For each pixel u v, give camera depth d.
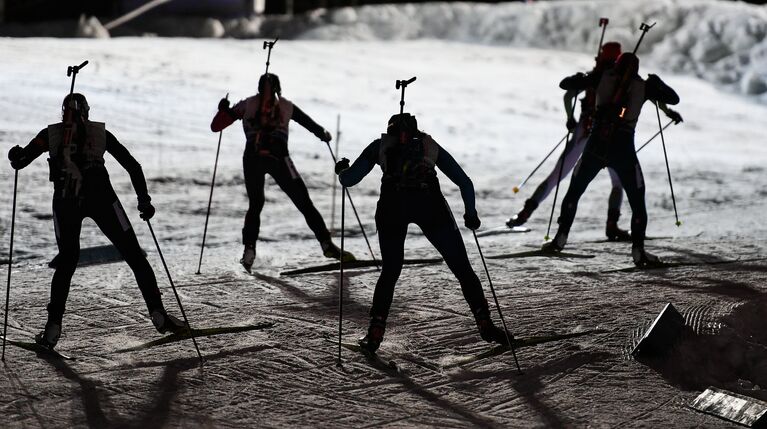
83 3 117.69
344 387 17.00
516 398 16.58
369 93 76.75
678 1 119.81
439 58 101.94
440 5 125.69
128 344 19.42
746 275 26.52
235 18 127.69
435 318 21.70
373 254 29.64
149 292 19.09
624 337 20.14
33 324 20.95
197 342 19.56
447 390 16.95
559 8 121.69
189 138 53.25
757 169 57.66
